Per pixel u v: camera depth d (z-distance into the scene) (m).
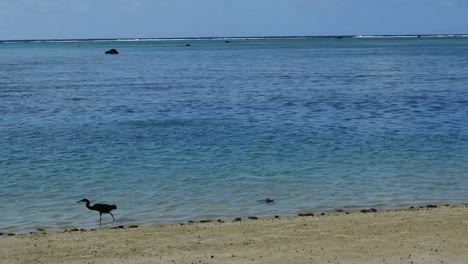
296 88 67.94
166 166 26.16
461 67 103.62
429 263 12.80
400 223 16.31
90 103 53.66
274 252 13.84
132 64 127.62
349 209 19.23
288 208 19.42
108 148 30.61
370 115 43.38
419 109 46.69
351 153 28.66
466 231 15.32
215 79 83.00
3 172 25.14
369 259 13.16
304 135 34.09
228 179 23.62
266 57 155.50
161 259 13.44
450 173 24.42
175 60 144.62
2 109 48.88
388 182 22.95
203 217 18.53
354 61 130.12
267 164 26.34
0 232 16.97
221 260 13.28
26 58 163.50
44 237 15.57
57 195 21.42
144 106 51.09
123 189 22.20
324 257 13.38
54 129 37.56
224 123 39.78
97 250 14.24
